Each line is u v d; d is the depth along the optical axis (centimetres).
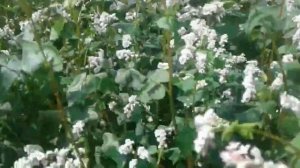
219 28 64
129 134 57
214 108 55
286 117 48
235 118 51
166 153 55
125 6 74
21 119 60
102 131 60
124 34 70
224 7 68
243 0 73
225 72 58
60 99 61
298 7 58
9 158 57
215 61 58
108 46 68
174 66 61
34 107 60
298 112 47
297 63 51
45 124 58
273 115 49
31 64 56
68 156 58
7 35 69
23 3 57
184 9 65
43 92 58
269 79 56
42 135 59
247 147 37
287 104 46
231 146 38
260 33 62
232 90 57
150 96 56
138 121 58
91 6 77
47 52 57
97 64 62
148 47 66
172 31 57
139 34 68
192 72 58
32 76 58
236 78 59
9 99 60
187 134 53
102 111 61
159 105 60
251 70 53
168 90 57
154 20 70
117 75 57
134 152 54
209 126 42
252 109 50
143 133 57
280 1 63
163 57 63
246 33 60
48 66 56
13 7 85
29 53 56
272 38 57
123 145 54
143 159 53
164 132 54
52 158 53
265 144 48
